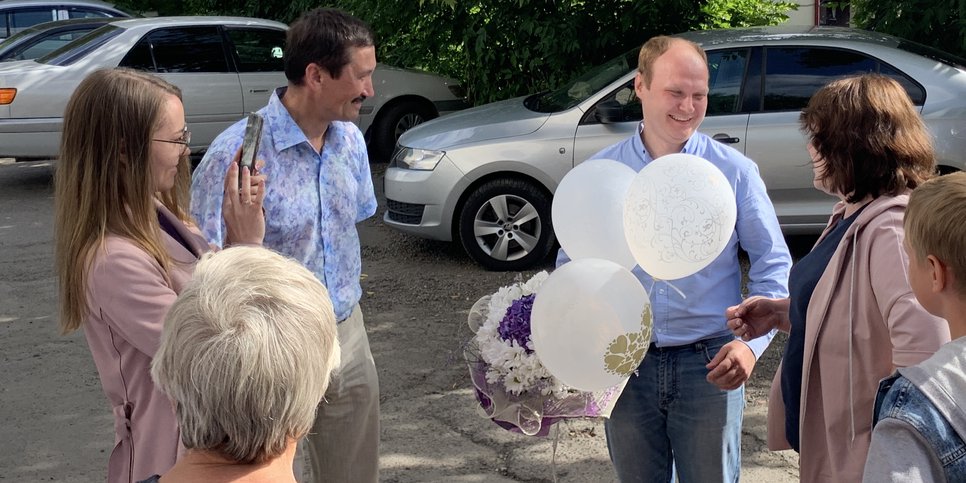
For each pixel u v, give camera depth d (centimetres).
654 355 295
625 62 771
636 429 301
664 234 255
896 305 221
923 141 239
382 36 1145
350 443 322
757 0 1019
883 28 870
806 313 256
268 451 153
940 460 168
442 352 575
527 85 1060
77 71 1056
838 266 242
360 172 325
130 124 225
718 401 292
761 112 708
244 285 157
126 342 228
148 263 226
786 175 702
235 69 1131
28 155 1045
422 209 749
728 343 285
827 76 707
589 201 281
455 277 736
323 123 302
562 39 971
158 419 226
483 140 736
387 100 1191
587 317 242
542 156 726
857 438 240
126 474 231
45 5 1583
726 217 258
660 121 293
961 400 171
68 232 225
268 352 149
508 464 437
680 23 982
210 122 1120
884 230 232
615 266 253
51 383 544
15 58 1280
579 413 264
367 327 625
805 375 252
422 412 493
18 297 704
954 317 188
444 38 1089
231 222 253
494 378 257
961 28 822
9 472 440
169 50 1104
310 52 288
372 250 818
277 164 297
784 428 283
